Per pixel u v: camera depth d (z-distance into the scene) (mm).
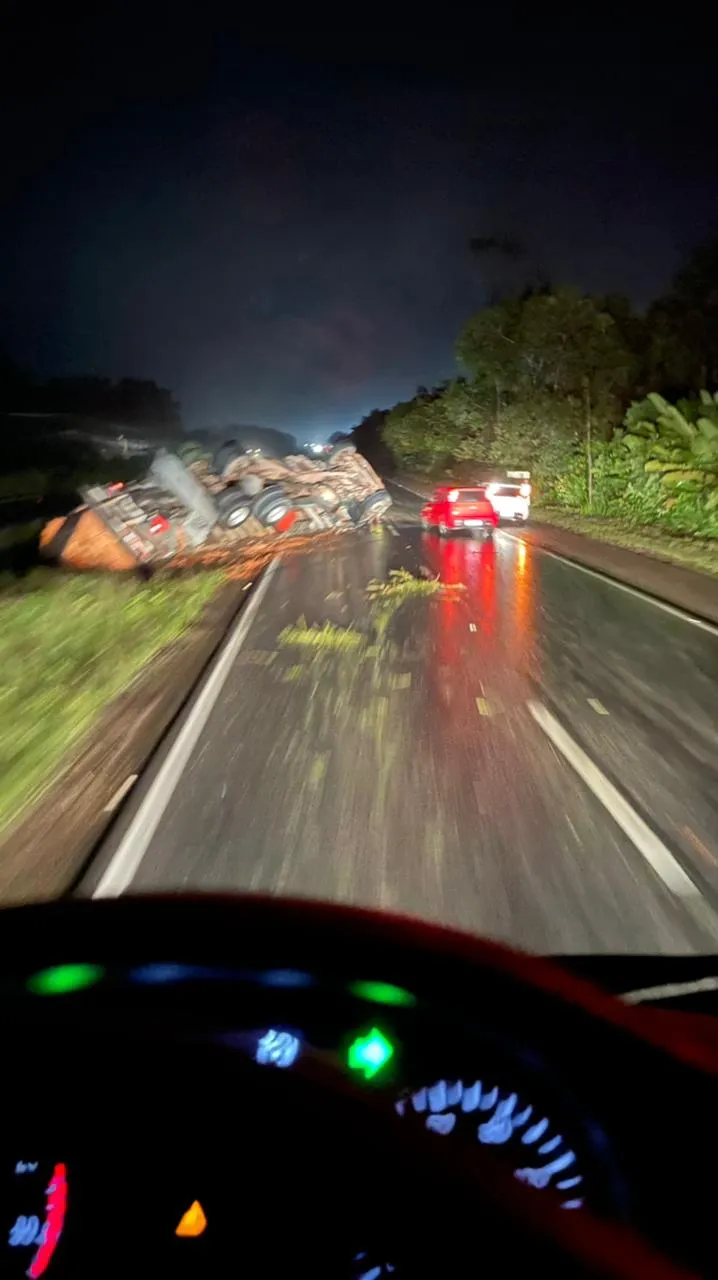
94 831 7293
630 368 37969
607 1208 2572
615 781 8172
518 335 42938
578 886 6098
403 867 6438
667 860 6512
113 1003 2861
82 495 25484
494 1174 2465
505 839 6910
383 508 33750
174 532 25812
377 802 7703
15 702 11281
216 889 6141
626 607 17172
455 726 9836
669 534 27469
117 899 3570
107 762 8992
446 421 60562
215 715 10461
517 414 40750
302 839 6965
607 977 4812
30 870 6594
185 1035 2719
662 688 11406
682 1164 2760
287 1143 2449
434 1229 2332
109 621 16266
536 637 14508
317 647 14008
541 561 23953
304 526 31031
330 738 9492
